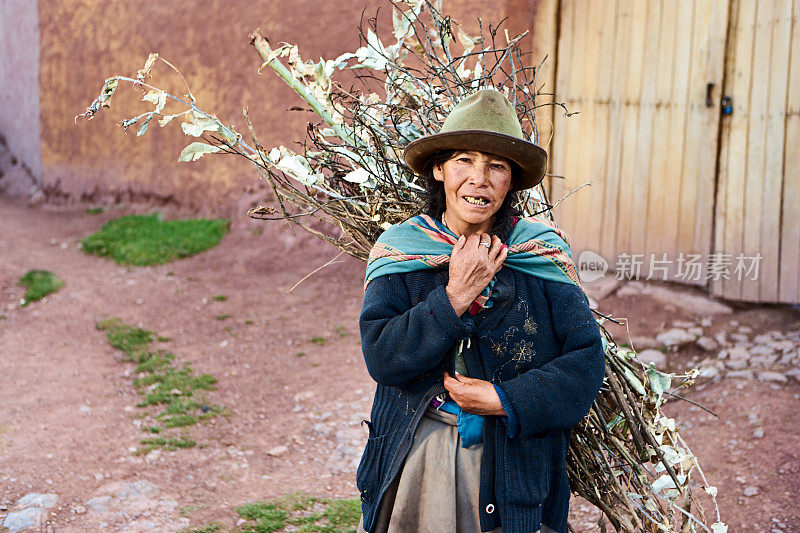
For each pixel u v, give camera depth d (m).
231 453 4.00
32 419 4.45
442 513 1.91
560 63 5.96
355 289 6.26
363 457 2.10
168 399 4.68
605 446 2.37
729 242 5.61
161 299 6.38
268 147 7.41
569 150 6.04
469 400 1.85
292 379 4.89
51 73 9.18
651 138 5.81
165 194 8.34
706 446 3.67
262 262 6.92
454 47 5.71
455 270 1.81
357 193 2.50
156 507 3.42
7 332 5.90
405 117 2.62
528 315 1.92
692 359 4.68
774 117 5.40
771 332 4.98
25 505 3.41
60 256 7.56
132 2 8.25
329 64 2.53
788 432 3.64
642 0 5.71
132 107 8.46
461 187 1.86
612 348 2.34
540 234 2.00
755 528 3.01
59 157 9.21
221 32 7.61
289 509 3.38
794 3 5.27
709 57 5.57
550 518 2.05
